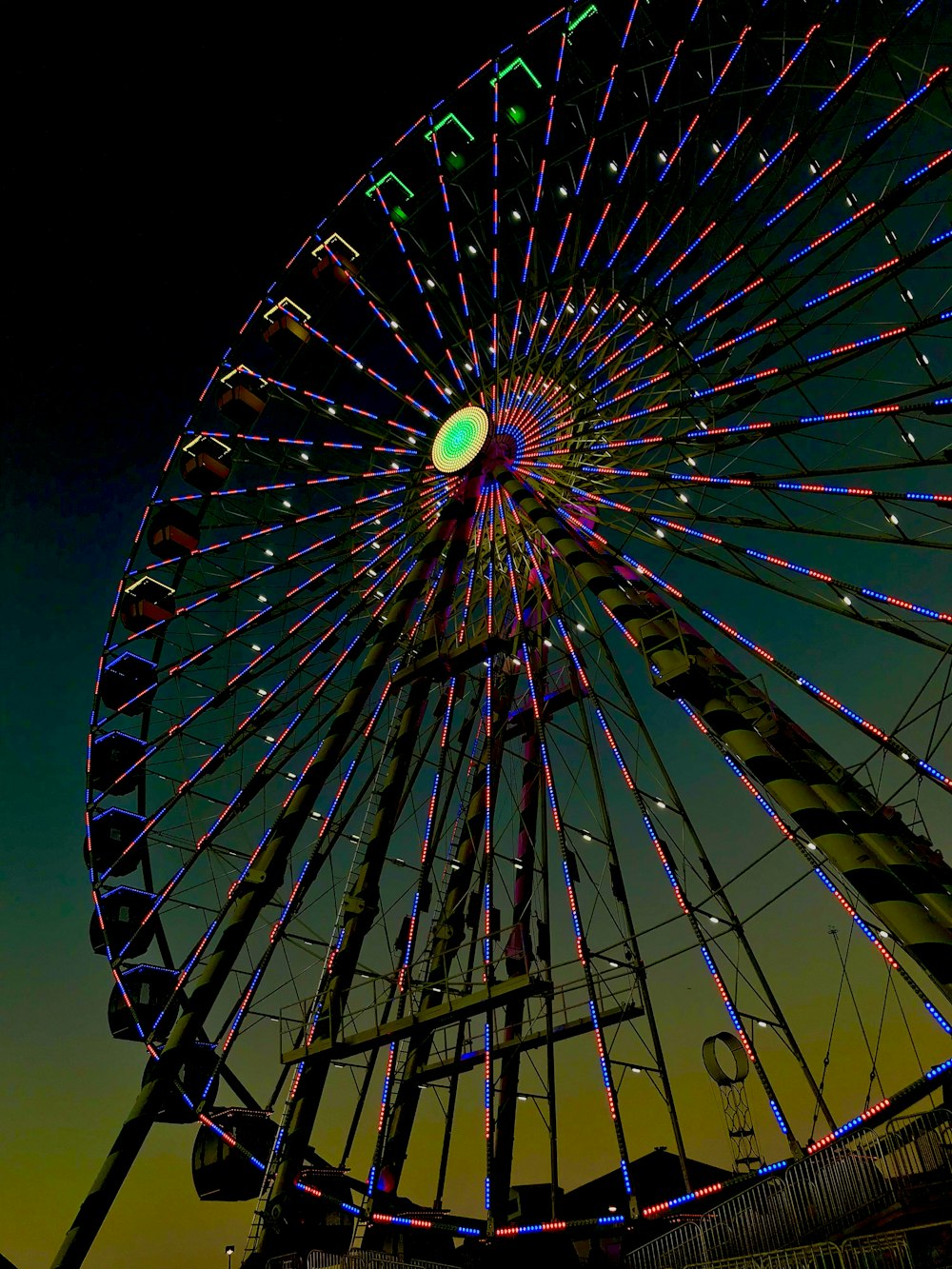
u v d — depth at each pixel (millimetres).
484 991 17219
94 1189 19078
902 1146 13062
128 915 26297
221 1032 22312
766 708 18594
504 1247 17609
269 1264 18531
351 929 21422
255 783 25453
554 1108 16500
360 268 31703
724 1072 20531
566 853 18531
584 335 25797
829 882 16000
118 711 28766
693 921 17062
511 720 25328
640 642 19609
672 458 22375
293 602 28438
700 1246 14438
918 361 17281
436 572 27016
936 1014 13781
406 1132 22250
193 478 30562
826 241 18438
